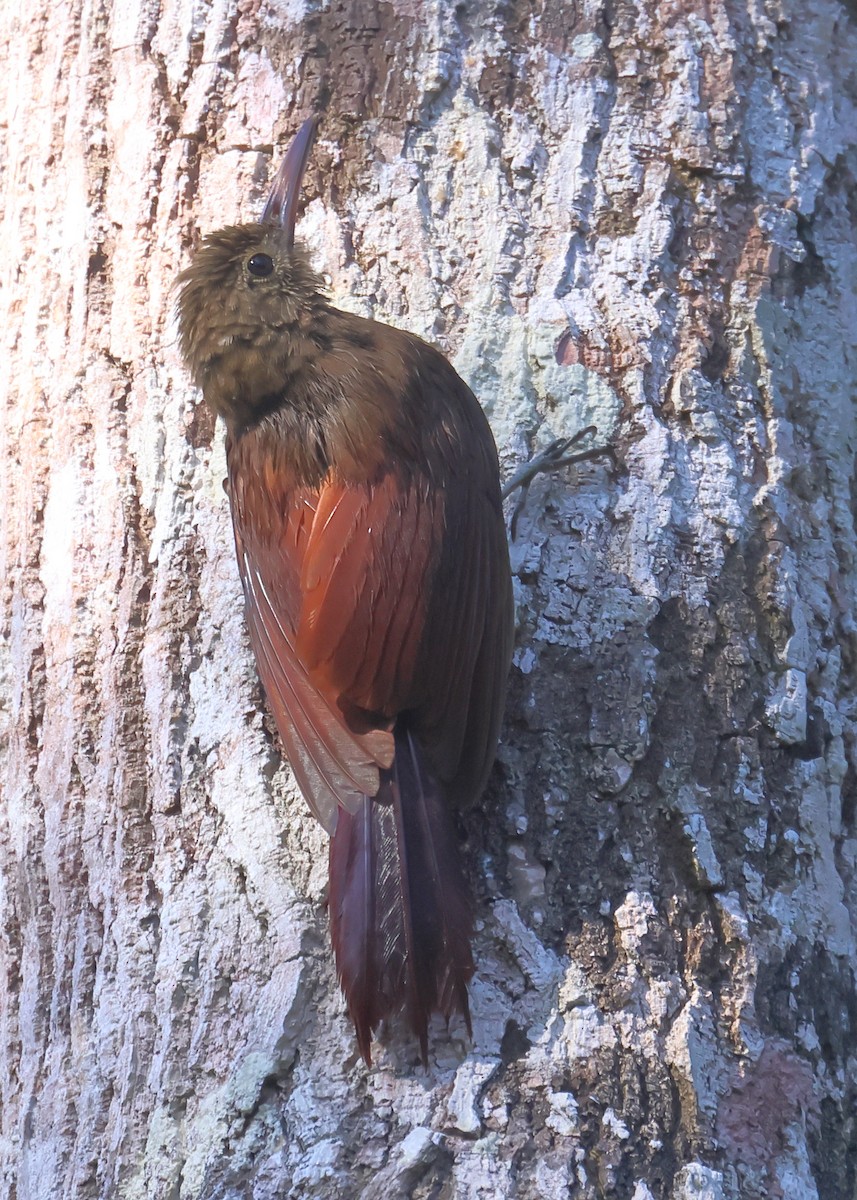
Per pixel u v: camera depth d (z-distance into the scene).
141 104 6.93
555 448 6.31
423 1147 5.24
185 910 5.90
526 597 6.17
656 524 6.19
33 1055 6.20
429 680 5.71
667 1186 5.20
